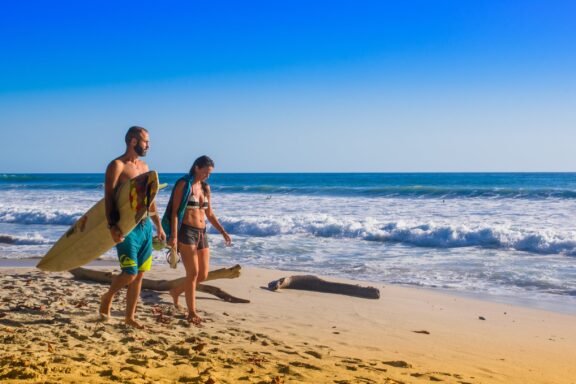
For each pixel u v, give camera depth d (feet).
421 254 48.75
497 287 34.63
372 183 216.13
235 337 17.80
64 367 12.03
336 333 20.17
